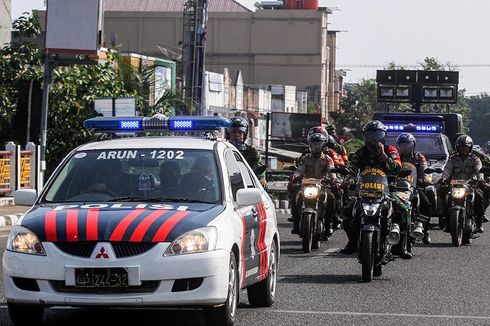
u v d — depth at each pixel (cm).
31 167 5044
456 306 2052
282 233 3875
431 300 2131
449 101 8075
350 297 2155
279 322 1819
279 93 16450
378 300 2117
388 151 2472
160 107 7062
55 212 1656
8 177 4847
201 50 8131
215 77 13312
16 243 1609
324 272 2608
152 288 1566
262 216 1941
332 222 3550
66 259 1566
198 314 1875
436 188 3741
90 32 5362
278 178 10294
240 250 1725
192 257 1575
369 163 2456
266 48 19250
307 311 1950
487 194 3678
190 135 2098
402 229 2611
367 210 2388
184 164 1805
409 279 2486
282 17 19200
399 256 2784
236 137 2977
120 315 1869
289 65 19212
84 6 5350
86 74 5681
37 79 5747
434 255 3106
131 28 19075
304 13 19125
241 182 1898
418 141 4725
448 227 3628
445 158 4641
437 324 1833
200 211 1669
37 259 1577
